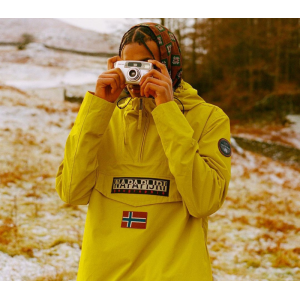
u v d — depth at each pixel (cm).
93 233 159
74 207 804
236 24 3253
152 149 162
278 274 649
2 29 3834
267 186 1281
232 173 1373
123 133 167
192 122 168
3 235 630
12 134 1255
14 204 771
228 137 171
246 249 742
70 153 162
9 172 928
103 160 169
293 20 3119
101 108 159
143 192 157
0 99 1645
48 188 891
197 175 149
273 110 2848
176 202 159
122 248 154
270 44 3106
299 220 966
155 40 167
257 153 1845
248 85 3247
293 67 3216
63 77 2825
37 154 1125
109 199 162
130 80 156
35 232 667
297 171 1567
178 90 178
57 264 573
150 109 164
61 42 3900
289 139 2266
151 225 154
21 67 2889
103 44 4084
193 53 3366
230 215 938
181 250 154
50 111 1652
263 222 895
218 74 3434
